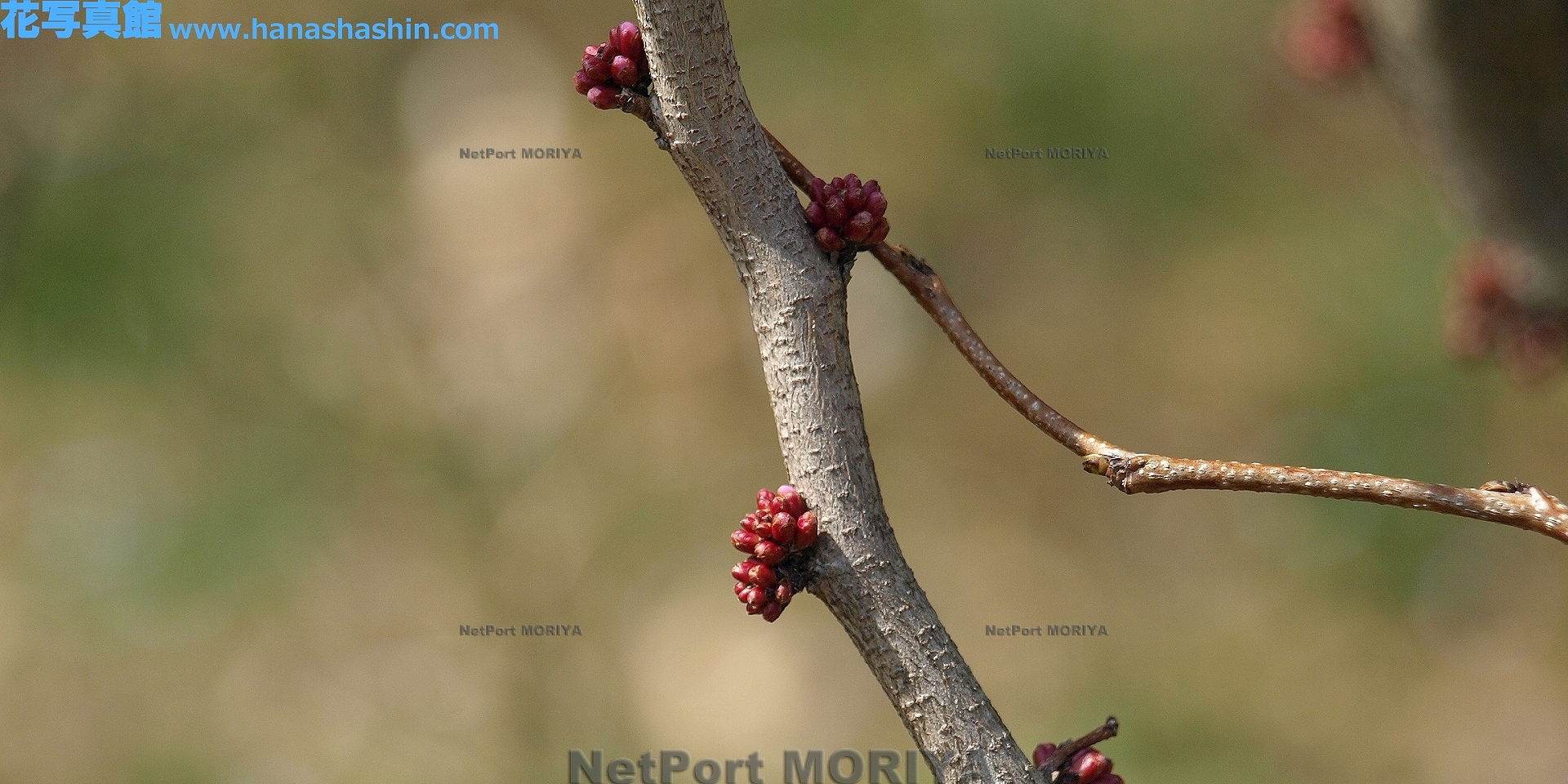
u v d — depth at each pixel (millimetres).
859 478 1971
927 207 9688
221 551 7746
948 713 1914
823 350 1989
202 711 7754
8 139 7648
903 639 1935
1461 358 4891
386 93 9016
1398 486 1870
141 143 8016
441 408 8750
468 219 9312
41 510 7699
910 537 9633
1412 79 3852
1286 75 9352
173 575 7617
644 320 9797
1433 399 8977
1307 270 9414
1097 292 9836
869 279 10086
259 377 8227
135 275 7828
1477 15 3344
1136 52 9305
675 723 8461
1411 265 9008
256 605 7938
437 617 8383
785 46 9672
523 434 8961
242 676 7957
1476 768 8227
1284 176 9492
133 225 7848
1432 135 4039
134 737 7617
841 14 9531
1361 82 4652
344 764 7766
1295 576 9172
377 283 8773
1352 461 9102
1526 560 9016
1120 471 2025
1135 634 9023
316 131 8773
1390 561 9055
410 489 8578
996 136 9469
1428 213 9039
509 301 9266
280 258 8445
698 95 1952
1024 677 8781
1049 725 8391
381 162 8953
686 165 2006
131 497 7793
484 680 8281
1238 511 9500
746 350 9930
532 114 9688
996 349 9812
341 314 8633
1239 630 8977
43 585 7582
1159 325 9797
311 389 8359
